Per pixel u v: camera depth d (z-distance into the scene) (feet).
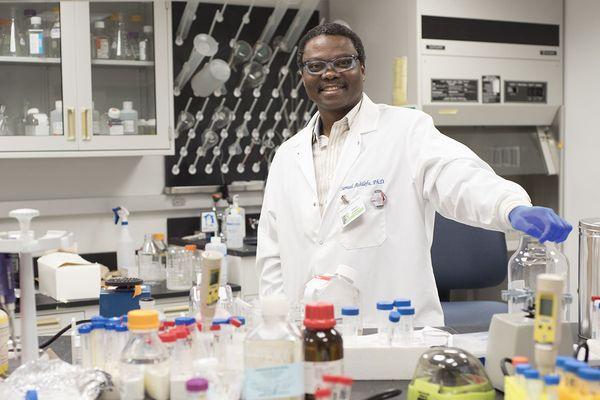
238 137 14.11
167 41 12.73
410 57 12.96
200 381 3.95
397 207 7.91
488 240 11.97
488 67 13.46
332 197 8.06
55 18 11.91
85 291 10.44
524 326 4.70
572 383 3.84
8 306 5.74
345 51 7.95
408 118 8.10
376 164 8.02
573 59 14.06
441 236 11.88
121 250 12.51
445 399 4.33
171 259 11.44
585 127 13.87
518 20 13.70
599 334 6.00
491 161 13.87
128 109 12.53
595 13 13.52
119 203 13.34
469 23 13.21
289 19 14.52
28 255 5.32
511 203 5.94
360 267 7.91
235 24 14.17
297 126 14.60
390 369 5.17
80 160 13.26
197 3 12.96
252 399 4.14
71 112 11.99
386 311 5.46
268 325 4.27
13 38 11.78
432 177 7.32
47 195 13.08
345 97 8.08
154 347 4.49
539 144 14.34
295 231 8.38
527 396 3.94
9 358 5.74
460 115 13.33
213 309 4.83
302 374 4.27
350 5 14.46
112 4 12.33
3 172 12.75
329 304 4.44
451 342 5.49
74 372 4.74
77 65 12.02
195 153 13.88
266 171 14.47
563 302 5.08
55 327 10.21
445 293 12.37
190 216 14.01
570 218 14.28
